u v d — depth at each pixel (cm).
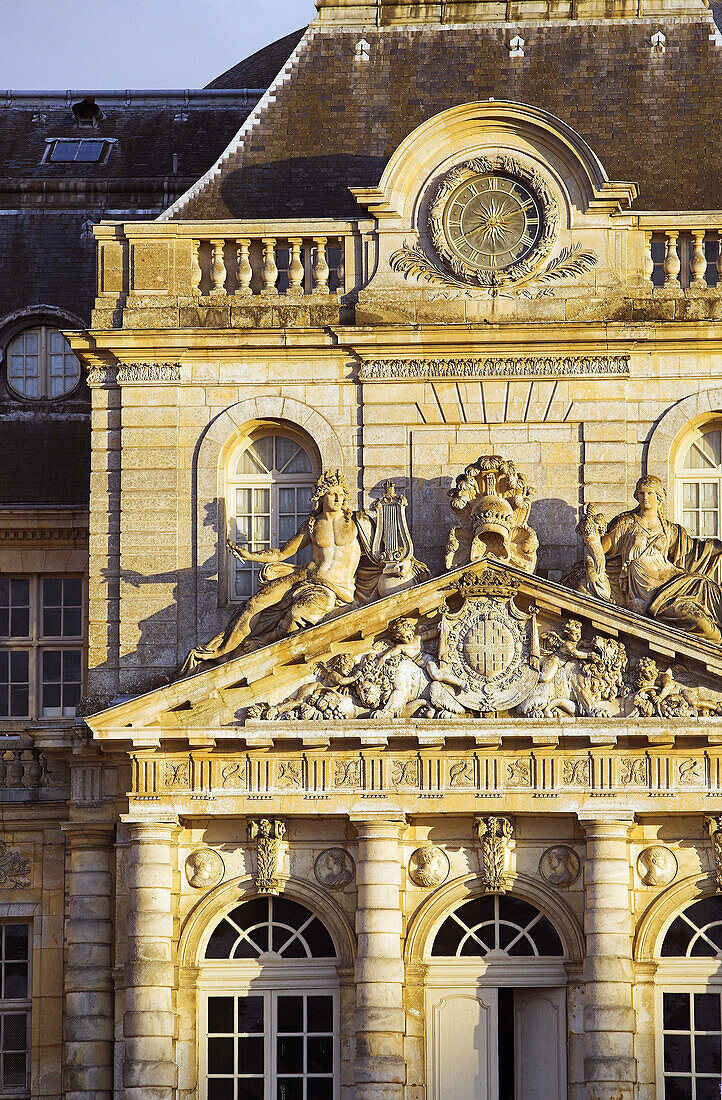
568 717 6944
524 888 7100
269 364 7588
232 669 6975
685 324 7400
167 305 7588
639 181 7819
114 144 9306
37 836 7675
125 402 7588
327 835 7175
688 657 6925
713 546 7131
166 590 7488
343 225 7600
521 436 7475
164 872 7088
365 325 7506
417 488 7481
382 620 6988
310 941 7219
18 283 8656
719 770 6975
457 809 7012
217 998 7200
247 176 8019
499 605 7012
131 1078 6969
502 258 7556
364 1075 6912
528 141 7575
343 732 6969
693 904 7144
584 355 7481
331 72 8206
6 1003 7631
